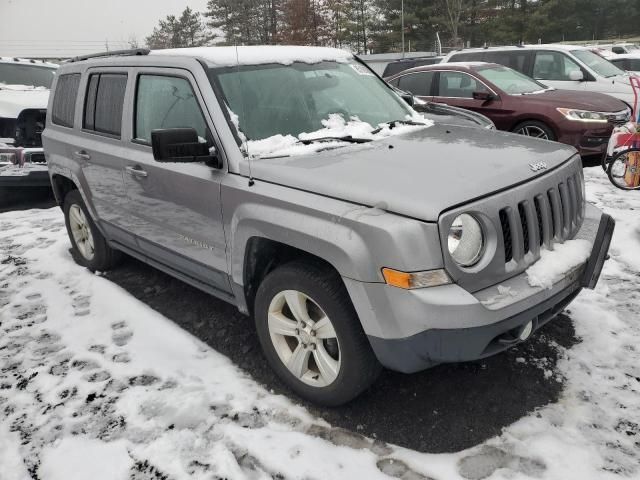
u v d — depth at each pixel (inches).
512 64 430.0
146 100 156.9
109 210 177.9
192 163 136.5
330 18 1918.1
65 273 203.6
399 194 102.3
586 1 2288.4
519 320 102.8
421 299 96.3
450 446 108.3
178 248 149.9
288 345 126.4
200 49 153.7
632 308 155.9
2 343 155.0
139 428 117.0
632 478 97.9
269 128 135.9
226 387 130.0
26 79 395.9
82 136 185.5
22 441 115.6
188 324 161.6
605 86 384.5
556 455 103.7
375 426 115.3
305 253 120.3
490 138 138.5
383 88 172.9
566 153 130.3
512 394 122.1
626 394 119.7
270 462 106.0
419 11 1784.0
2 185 295.0
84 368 140.0
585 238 125.5
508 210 106.0
